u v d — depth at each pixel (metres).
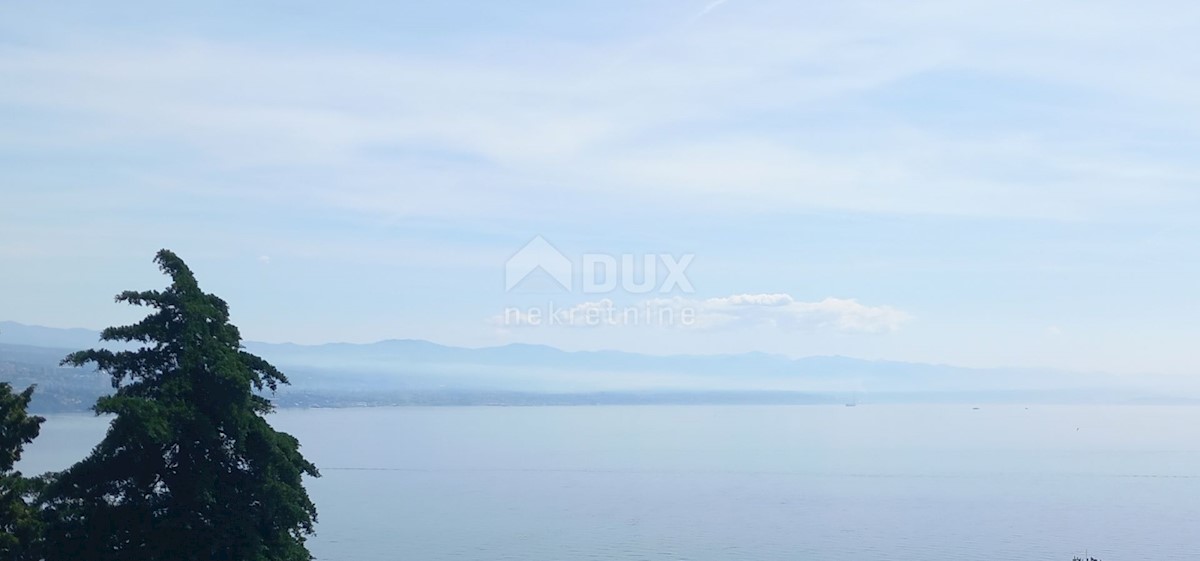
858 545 115.50
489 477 183.75
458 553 109.00
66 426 194.88
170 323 37.59
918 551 111.56
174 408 34.75
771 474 192.38
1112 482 180.12
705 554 109.19
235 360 37.31
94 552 34.97
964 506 148.12
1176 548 114.06
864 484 177.12
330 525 127.50
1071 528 127.56
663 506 147.25
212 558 35.38
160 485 37.03
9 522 36.19
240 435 36.34
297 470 39.19
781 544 115.56
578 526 127.12
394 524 128.00
